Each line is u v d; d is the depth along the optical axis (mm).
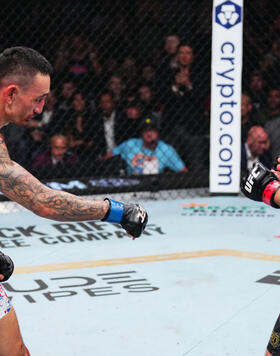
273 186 2117
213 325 3105
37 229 4980
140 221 2119
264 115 6758
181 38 6977
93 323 3148
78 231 4902
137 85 6738
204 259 4160
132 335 3004
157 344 2904
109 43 7082
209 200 5895
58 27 6543
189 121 6492
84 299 3467
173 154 6316
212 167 5992
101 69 6898
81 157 6340
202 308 3322
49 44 6914
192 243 4543
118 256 4254
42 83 1938
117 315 3242
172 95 6633
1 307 2119
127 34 7074
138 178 6117
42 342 2938
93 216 2059
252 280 3746
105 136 6488
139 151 6234
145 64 6879
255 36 7184
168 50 6734
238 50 5719
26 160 6129
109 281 3754
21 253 4348
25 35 6871
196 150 6434
